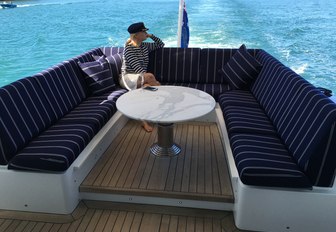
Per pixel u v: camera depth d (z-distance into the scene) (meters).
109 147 2.70
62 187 1.92
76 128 2.30
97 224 1.91
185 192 2.04
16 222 1.94
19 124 2.02
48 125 2.34
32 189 1.96
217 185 2.12
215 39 8.14
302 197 1.76
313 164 1.71
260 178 1.73
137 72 3.21
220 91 3.26
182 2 4.01
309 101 1.91
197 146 2.74
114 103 2.88
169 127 2.53
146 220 1.94
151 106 2.33
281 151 1.97
